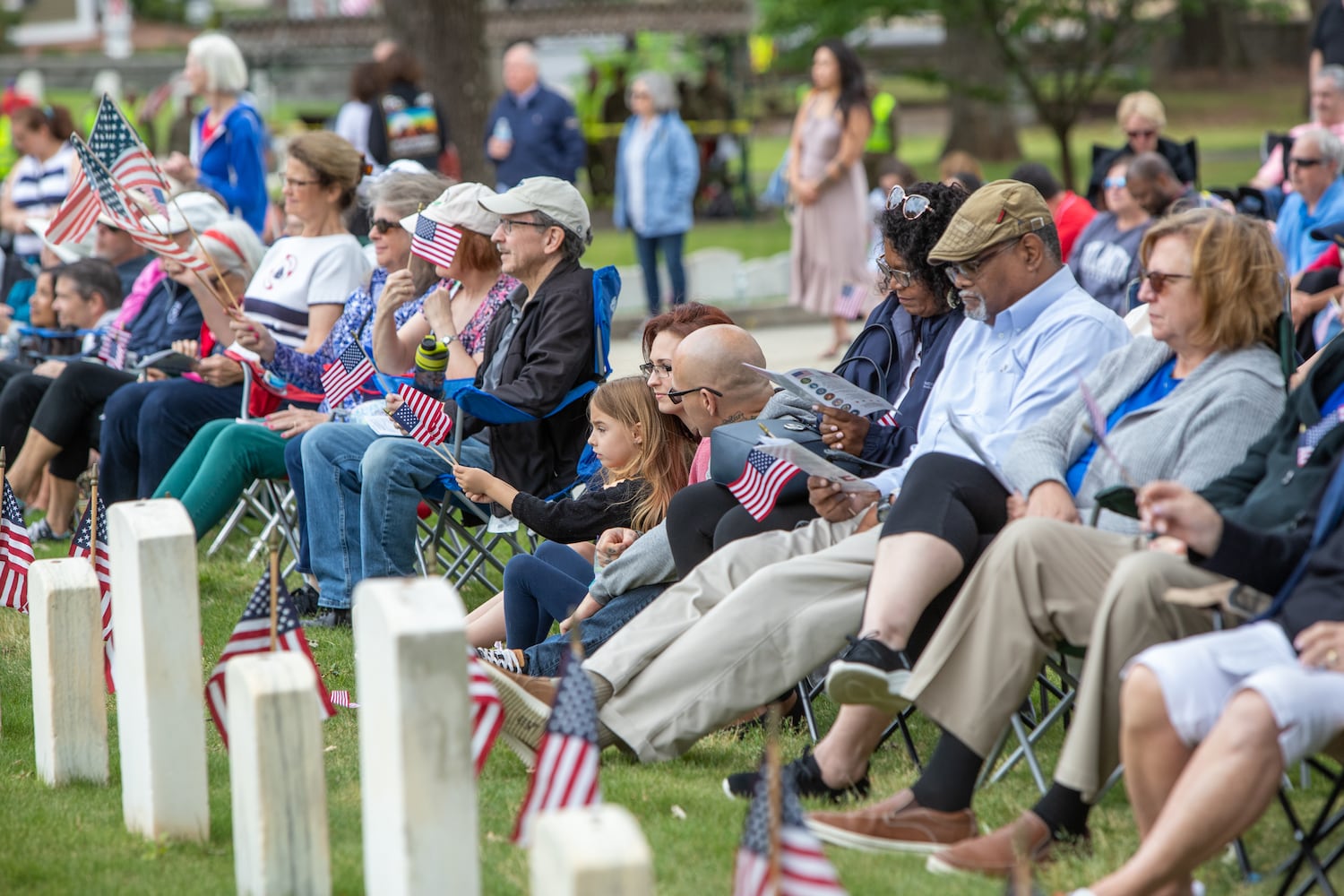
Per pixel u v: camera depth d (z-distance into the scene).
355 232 20.45
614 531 13.23
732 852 9.84
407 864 7.69
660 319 13.80
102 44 146.62
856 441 12.34
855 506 11.70
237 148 25.97
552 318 15.09
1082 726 9.26
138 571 9.73
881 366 13.27
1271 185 25.12
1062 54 57.31
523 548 19.06
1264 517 9.62
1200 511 8.91
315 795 8.66
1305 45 112.19
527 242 15.38
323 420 17.05
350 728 12.84
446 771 7.74
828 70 31.89
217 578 18.03
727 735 12.38
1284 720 7.98
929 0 64.19
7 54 138.50
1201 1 58.50
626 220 36.72
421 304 17.12
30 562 13.23
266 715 8.54
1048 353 11.70
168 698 9.91
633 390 13.59
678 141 35.88
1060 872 9.23
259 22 62.34
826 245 32.28
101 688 11.44
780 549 11.63
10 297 25.36
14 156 41.16
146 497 18.14
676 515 12.43
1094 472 10.92
